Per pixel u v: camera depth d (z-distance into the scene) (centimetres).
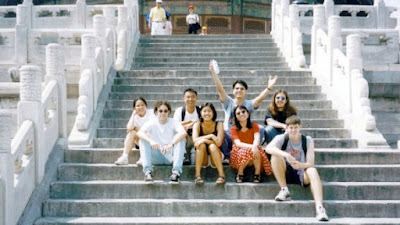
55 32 1321
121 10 1427
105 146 952
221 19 2419
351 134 996
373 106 1299
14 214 675
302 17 1686
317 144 961
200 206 753
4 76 1344
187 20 2056
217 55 1537
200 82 1232
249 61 1491
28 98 760
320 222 711
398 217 755
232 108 863
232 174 815
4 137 651
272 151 759
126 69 1352
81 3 1769
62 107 875
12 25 1880
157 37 1689
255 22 2473
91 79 1014
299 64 1351
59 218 732
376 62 1405
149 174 777
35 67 764
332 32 1152
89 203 750
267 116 866
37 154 760
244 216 750
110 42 1266
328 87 1148
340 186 789
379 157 870
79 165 823
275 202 750
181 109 862
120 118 1066
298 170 775
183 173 813
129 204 752
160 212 751
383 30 1389
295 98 1148
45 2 2514
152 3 2373
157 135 809
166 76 1284
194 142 793
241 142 804
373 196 789
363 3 2652
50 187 784
